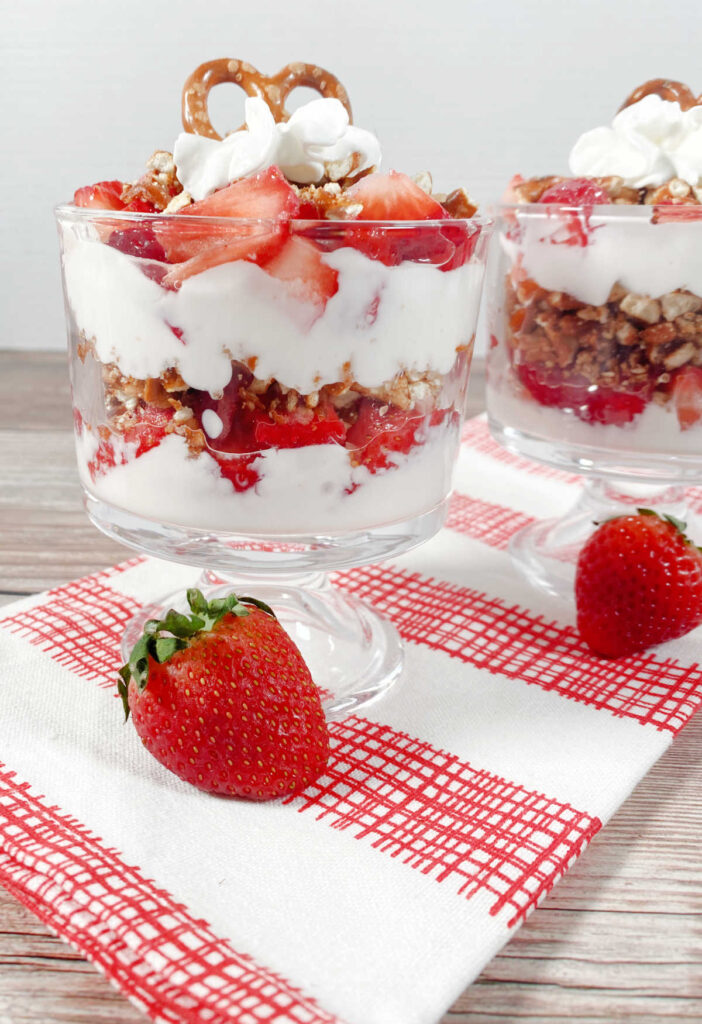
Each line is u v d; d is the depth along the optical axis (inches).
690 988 12.0
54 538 18.1
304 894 12.4
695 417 15.7
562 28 30.5
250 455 13.5
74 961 12.1
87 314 13.5
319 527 13.8
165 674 13.0
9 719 14.2
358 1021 11.4
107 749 13.9
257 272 12.8
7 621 15.8
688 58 30.4
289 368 13.2
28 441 22.4
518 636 16.0
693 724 14.8
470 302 14.1
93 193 14.0
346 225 12.7
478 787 13.5
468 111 31.7
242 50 31.4
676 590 15.0
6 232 33.7
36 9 31.2
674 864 13.0
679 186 16.1
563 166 32.1
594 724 14.4
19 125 32.5
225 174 14.1
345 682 14.9
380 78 31.5
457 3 30.4
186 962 11.7
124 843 12.7
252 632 13.2
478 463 21.2
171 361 13.2
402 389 13.6
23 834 12.8
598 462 16.3
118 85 31.9
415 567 17.5
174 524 14.0
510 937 12.1
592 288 15.4
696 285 15.1
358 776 13.6
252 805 13.3
